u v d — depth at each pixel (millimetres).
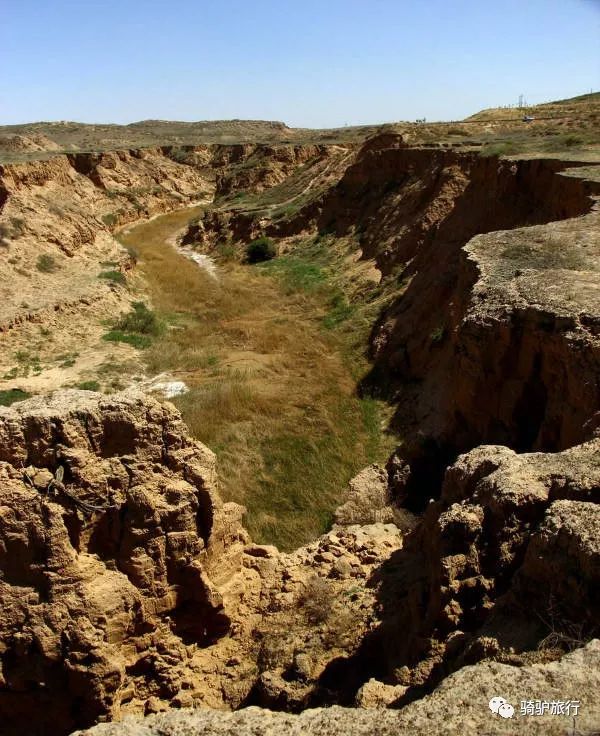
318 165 58531
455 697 5285
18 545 8289
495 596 7707
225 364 24875
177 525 9234
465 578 7992
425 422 18594
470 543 8180
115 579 8836
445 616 7766
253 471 17234
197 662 9656
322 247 41844
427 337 22141
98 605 8547
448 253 26203
